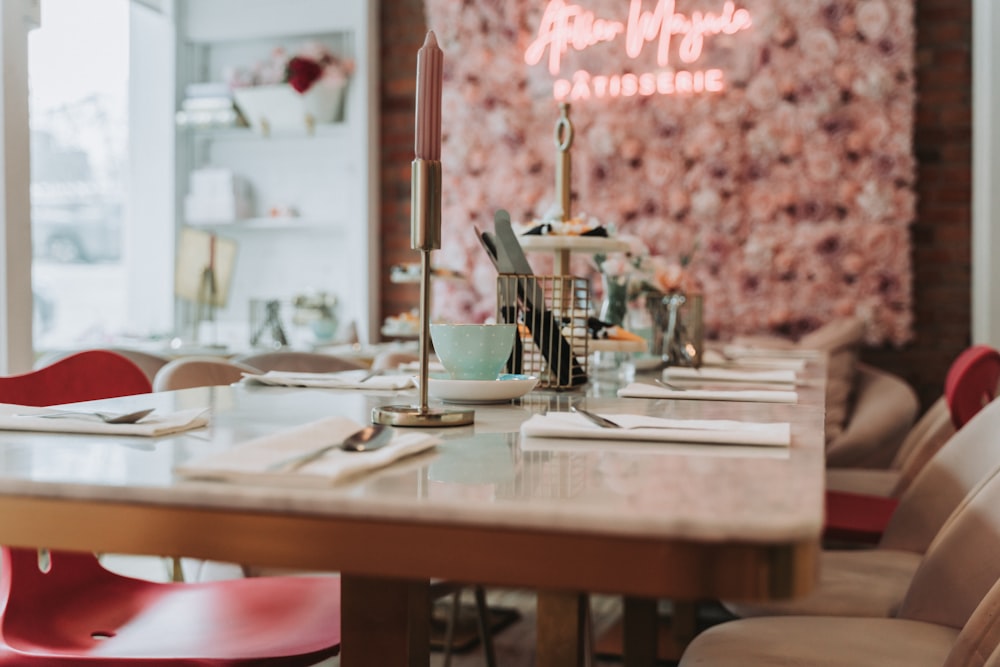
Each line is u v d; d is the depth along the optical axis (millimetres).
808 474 736
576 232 1993
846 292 4602
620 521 587
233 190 5422
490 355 1372
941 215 4680
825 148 4586
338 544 640
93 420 990
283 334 4383
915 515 1788
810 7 4570
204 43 5656
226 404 1306
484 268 5039
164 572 3281
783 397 1423
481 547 614
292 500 646
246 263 5660
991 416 1664
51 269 4914
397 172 5441
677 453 853
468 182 5039
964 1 4629
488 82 4988
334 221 5367
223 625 1270
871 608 1479
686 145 4715
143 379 1640
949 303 4676
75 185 5023
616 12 4773
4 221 3211
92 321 5188
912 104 4504
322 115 5320
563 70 4863
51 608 1247
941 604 1304
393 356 2562
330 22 5355
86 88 5055
